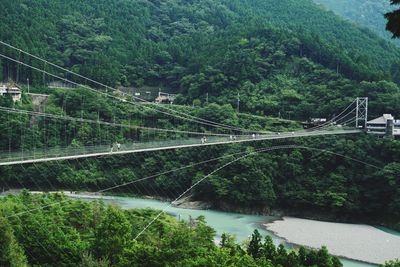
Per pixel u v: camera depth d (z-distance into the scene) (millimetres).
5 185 105312
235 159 108938
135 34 191125
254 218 99625
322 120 132000
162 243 51719
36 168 107938
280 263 51875
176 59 173625
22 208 63469
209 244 56750
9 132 109562
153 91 164125
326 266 52406
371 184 104750
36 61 142500
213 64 155500
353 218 102188
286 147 113188
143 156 120750
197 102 144500
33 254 51406
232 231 86438
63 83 150625
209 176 108625
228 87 147000
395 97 125438
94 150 86375
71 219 65125
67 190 110750
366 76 137500
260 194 104688
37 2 178250
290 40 155500
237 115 132500
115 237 50188
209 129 130125
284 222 97188
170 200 112312
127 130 130500
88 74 153750
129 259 45656
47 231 54000
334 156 110562
